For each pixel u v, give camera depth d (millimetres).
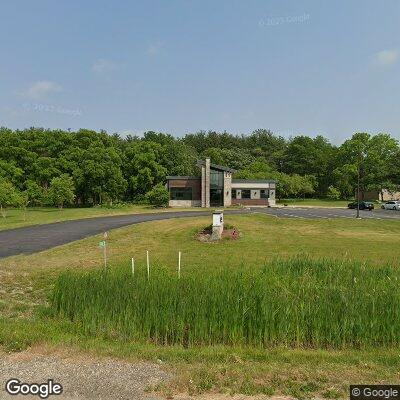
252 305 8344
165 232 27094
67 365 6480
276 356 7254
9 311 10727
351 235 28328
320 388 5742
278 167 96875
